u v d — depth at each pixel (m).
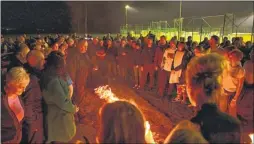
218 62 1.87
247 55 6.68
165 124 6.17
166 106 7.64
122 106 1.67
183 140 1.53
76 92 7.12
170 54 8.42
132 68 11.22
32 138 3.58
